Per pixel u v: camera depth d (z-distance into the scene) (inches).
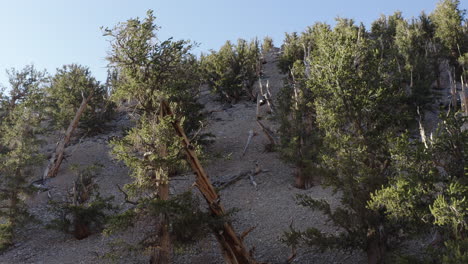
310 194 916.0
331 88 624.4
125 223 581.0
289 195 926.4
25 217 850.1
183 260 698.2
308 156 928.3
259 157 1177.4
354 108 607.5
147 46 651.5
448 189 408.5
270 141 1218.6
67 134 1301.7
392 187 468.8
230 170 1102.4
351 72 627.5
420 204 448.8
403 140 476.4
